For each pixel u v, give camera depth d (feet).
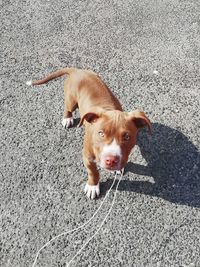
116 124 1.72
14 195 2.08
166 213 2.02
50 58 2.71
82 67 2.66
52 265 1.86
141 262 1.87
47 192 2.09
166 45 2.80
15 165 2.19
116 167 1.71
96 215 2.01
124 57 2.72
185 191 2.10
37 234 1.95
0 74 2.62
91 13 3.01
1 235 1.94
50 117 2.39
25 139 2.30
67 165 2.19
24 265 1.86
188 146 2.27
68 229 1.96
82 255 1.89
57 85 2.55
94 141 1.77
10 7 3.07
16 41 2.82
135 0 3.12
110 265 1.86
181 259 1.88
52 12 3.02
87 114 1.79
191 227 1.98
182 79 2.60
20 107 2.44
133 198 2.07
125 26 2.92
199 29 2.91
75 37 2.85
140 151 2.24
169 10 3.04
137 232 1.96
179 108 2.44
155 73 2.63
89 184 2.07
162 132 2.32
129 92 2.52
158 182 2.13
